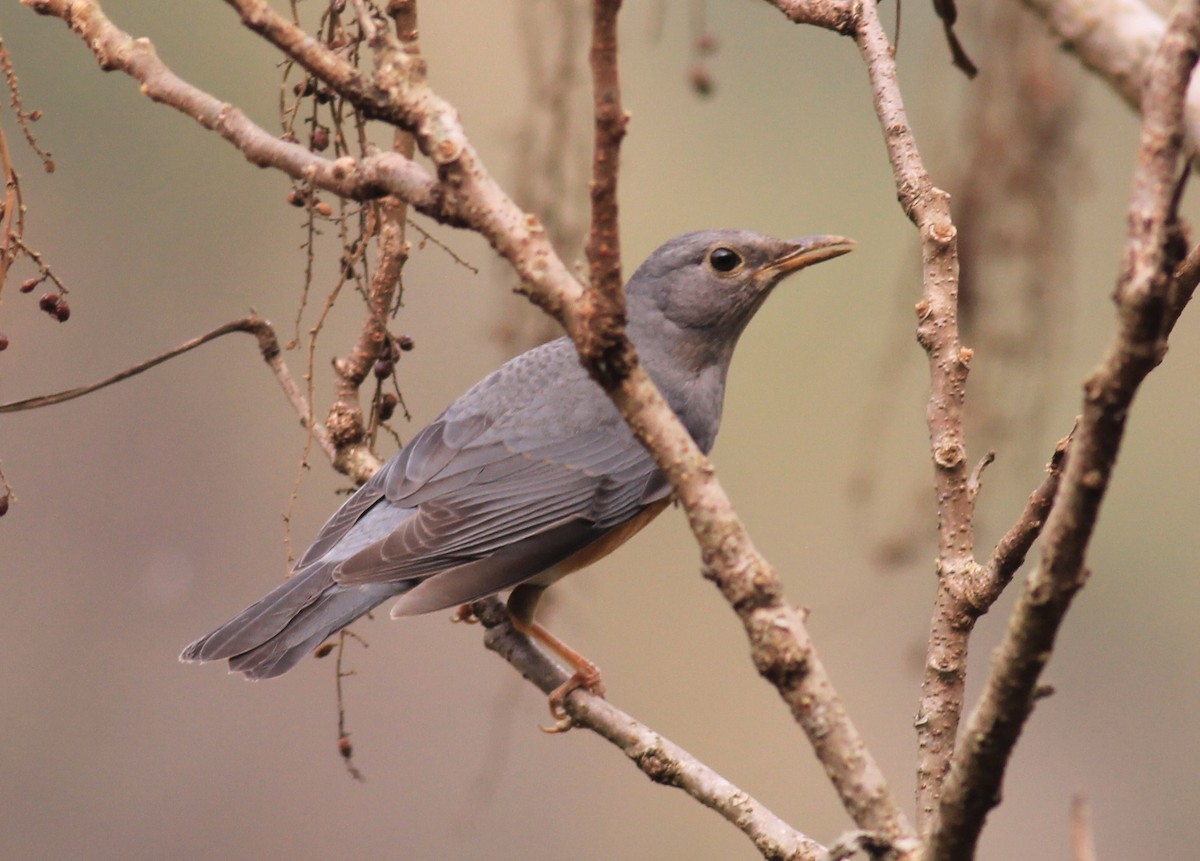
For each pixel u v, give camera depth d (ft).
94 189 51.21
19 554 50.93
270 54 51.44
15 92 19.31
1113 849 47.24
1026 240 24.90
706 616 46.52
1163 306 10.48
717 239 30.17
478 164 14.16
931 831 12.91
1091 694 49.55
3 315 51.21
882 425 26.89
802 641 13.47
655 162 50.14
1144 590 50.11
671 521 47.50
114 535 51.52
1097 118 35.94
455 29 46.52
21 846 48.34
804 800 45.80
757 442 48.96
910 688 44.14
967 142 25.22
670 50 50.11
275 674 24.41
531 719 49.37
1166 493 50.14
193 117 16.03
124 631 50.93
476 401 28.78
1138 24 12.48
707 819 48.14
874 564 26.76
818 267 50.29
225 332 24.58
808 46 50.93
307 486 52.42
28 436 51.60
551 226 26.04
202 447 52.34
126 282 51.47
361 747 49.57
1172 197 10.56
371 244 26.58
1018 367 24.75
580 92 26.17
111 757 49.55
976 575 17.52
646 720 45.80
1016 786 48.55
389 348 25.61
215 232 51.96
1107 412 10.85
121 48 16.53
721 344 30.71
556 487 27.78
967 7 25.44
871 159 50.60
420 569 25.88
